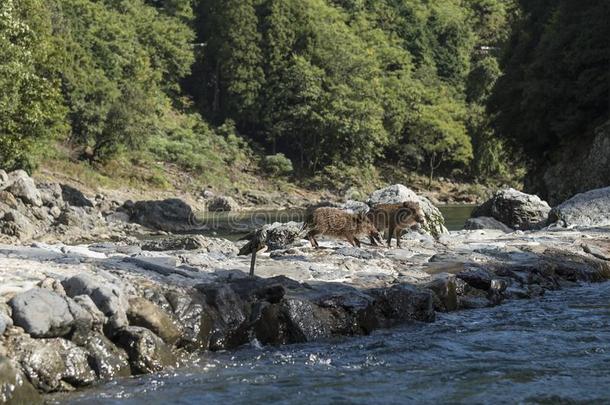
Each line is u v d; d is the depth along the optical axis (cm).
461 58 13212
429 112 10506
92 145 7406
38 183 4475
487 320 1252
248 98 10244
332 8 12494
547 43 5319
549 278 1590
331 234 1672
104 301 935
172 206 4522
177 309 1031
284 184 9162
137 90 7706
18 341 833
